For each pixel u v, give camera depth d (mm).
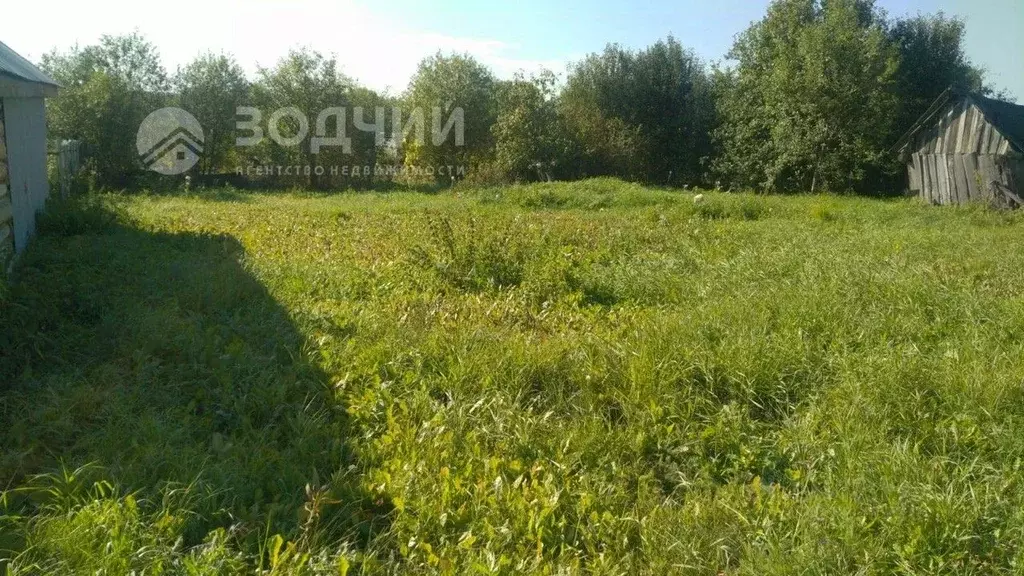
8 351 4555
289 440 3871
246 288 6520
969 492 3303
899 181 21828
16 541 2793
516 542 3115
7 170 7473
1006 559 2938
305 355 4922
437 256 7754
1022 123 17578
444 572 2812
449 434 3873
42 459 3521
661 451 3943
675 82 27703
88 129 19516
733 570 3002
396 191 21312
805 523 3111
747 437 4043
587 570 2982
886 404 4199
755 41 24953
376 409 4227
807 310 5695
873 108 21328
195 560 2762
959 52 26141
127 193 18953
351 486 3412
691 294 6984
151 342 4895
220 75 22297
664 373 4574
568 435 3982
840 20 21766
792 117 21969
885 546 2988
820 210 13867
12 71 6539
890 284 6523
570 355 4980
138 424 3822
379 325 5633
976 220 13242
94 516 2918
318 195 19578
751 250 8852
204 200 17156
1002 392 4180
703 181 27031
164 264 7340
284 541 3000
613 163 25375
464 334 5223
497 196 17016
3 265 6008
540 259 7926
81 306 5621
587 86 28125
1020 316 5570
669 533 3174
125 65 21797
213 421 4043
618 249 9250
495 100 25734
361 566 2895
